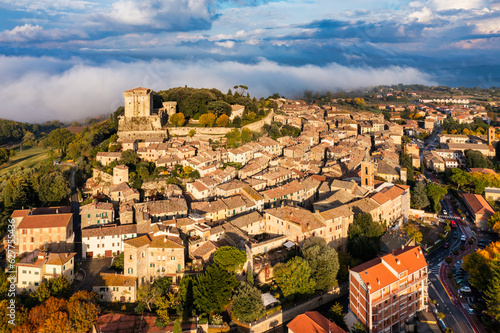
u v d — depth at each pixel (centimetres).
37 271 12019
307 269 12762
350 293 12112
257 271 13362
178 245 12662
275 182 19788
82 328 10206
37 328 10150
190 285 12081
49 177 17712
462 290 13450
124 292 12131
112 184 19325
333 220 14950
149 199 18038
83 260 14012
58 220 14100
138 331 10612
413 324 11581
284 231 14912
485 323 11575
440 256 16038
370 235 15088
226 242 13938
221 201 16512
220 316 11594
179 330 10125
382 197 17288
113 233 14175
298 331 10450
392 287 11300
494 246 14225
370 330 10800
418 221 19212
